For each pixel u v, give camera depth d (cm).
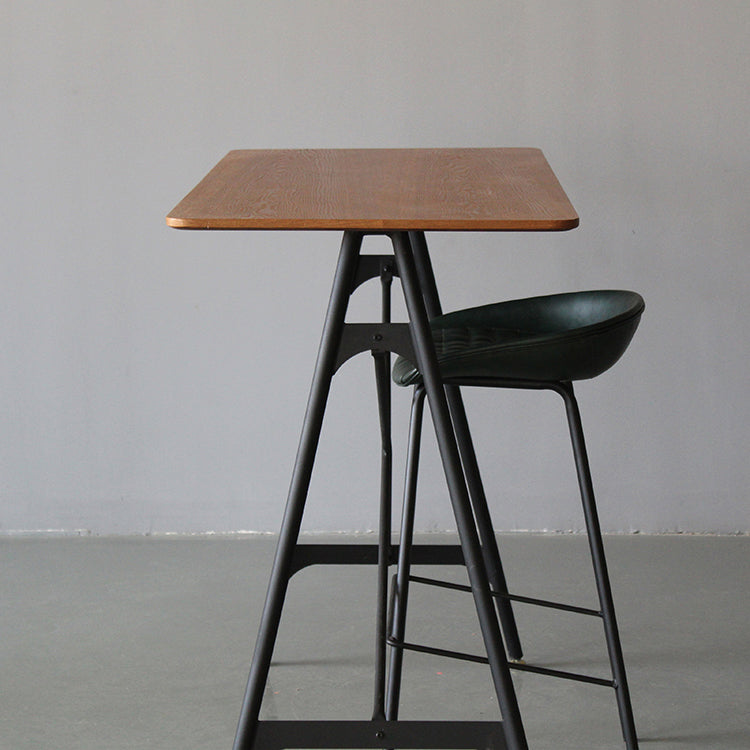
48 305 374
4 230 369
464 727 203
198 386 379
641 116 354
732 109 353
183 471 386
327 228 175
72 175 364
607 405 376
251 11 352
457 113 357
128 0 352
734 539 379
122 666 295
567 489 383
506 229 174
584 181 360
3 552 375
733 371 371
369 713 270
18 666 295
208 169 363
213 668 293
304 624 320
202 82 357
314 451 204
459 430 274
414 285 197
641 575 350
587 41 351
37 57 356
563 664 294
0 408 382
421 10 350
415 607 330
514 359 215
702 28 349
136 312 374
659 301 368
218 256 368
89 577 353
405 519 243
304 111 358
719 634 310
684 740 257
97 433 383
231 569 359
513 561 362
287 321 373
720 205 359
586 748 254
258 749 208
